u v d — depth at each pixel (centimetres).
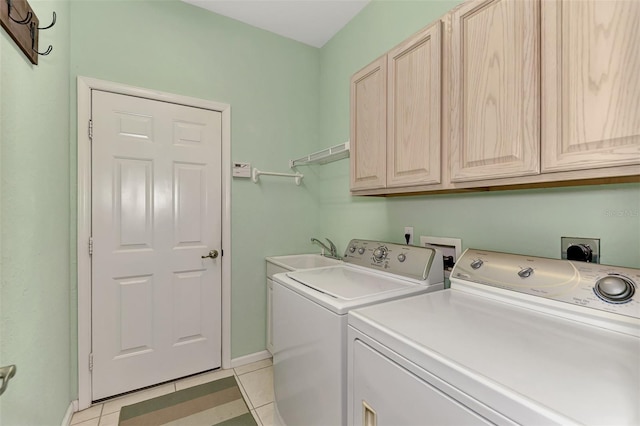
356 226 219
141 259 189
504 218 128
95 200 175
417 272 135
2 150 88
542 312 94
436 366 66
